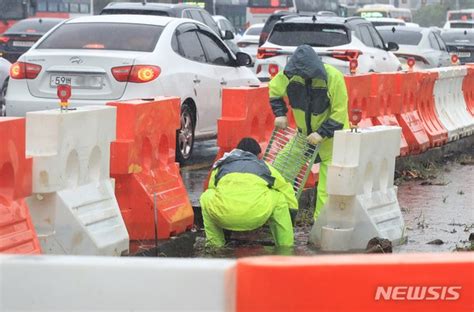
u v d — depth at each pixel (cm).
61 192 1054
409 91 2153
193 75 1955
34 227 1027
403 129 2098
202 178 1728
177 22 1977
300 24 2953
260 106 1544
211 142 2369
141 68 1806
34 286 561
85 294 558
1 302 563
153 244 1245
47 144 1038
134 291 554
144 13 3225
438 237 1352
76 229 1069
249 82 2222
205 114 2019
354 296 562
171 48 1905
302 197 1531
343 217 1249
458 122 2458
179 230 1306
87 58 1812
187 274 551
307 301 555
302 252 1236
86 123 1103
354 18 3088
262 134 1564
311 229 1325
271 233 1286
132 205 1250
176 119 1347
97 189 1130
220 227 1241
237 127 1468
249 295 551
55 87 1831
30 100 1834
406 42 4125
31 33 3969
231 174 1226
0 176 968
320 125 1349
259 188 1217
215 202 1217
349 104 1862
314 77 1316
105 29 1898
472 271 574
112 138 1170
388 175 1332
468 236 1361
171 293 552
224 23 4772
